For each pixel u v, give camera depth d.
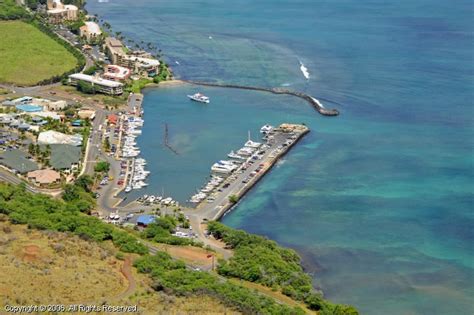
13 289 184.00
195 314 185.38
